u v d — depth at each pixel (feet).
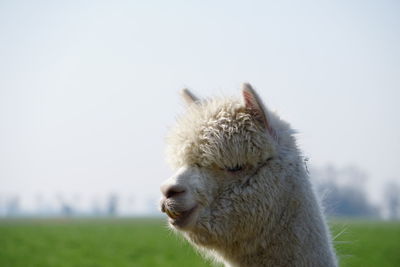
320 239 6.69
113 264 25.38
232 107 6.65
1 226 69.51
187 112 6.85
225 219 6.55
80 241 41.45
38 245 37.42
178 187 6.47
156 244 37.91
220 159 6.53
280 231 6.61
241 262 6.68
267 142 6.59
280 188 6.61
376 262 24.68
